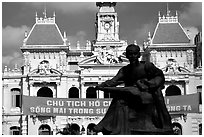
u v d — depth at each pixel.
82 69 99.06
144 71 15.60
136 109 15.42
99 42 107.00
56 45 106.88
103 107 87.81
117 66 99.19
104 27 108.38
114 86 15.87
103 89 15.55
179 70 99.75
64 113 87.88
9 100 101.12
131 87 15.39
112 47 106.62
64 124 95.25
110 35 107.94
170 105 88.56
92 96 101.25
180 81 99.44
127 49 15.70
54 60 107.19
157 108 15.31
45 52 107.00
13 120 98.62
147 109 15.34
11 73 102.31
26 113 88.06
